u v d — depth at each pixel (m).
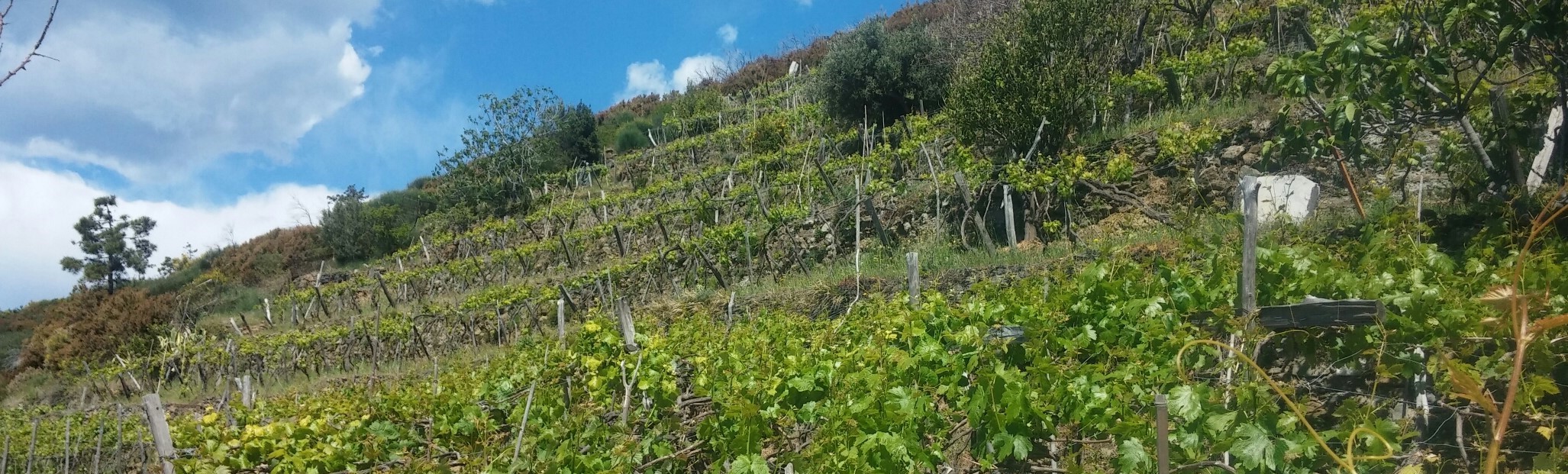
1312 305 3.75
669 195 19.42
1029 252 9.57
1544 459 3.15
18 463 12.60
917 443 4.38
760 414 5.01
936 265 9.80
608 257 17.42
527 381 6.39
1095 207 10.34
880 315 6.80
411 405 6.49
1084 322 4.72
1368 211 7.34
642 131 28.75
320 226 28.70
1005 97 11.70
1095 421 4.10
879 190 12.73
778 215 13.36
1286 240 6.32
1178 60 12.40
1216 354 4.00
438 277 20.00
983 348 4.67
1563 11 4.94
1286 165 9.13
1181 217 8.46
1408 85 5.15
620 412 5.68
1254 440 3.38
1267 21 12.62
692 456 5.42
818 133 18.67
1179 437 3.60
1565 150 5.55
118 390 18.27
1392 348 3.77
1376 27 8.08
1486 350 3.95
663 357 5.74
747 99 28.05
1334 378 4.33
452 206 26.33
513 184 25.25
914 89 17.33
